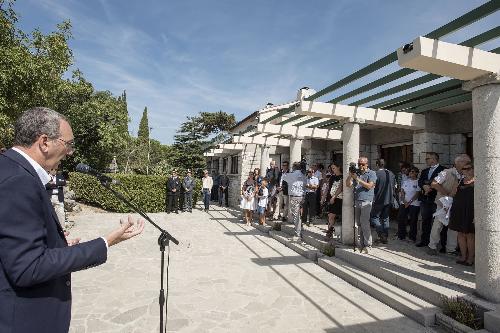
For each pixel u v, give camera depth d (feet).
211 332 12.34
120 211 45.44
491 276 12.57
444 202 18.89
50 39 34.68
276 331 12.50
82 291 16.42
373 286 16.16
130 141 82.53
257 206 37.06
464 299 12.92
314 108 21.85
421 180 22.22
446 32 12.82
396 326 12.89
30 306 4.49
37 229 4.41
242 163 52.08
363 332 12.42
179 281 18.10
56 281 4.89
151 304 14.84
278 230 31.83
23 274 4.11
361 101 22.36
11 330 4.28
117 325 12.76
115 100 69.31
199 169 86.79
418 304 13.92
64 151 5.20
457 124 26.81
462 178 17.21
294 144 34.81
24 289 4.45
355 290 16.84
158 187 48.78
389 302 14.84
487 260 12.68
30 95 30.17
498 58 12.75
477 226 13.15
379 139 34.91
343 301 15.40
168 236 9.37
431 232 19.90
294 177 26.45
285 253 24.57
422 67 12.69
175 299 15.49
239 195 52.39
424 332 12.37
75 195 52.08
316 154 42.45
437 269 16.88
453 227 17.26
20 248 4.13
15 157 4.66
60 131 5.07
